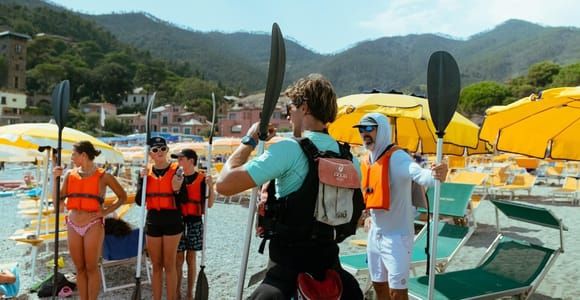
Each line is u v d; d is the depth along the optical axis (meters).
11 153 10.16
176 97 140.88
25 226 10.17
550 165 25.62
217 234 9.77
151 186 4.63
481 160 29.39
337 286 2.30
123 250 5.69
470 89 90.56
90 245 4.58
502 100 87.88
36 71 129.25
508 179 17.75
